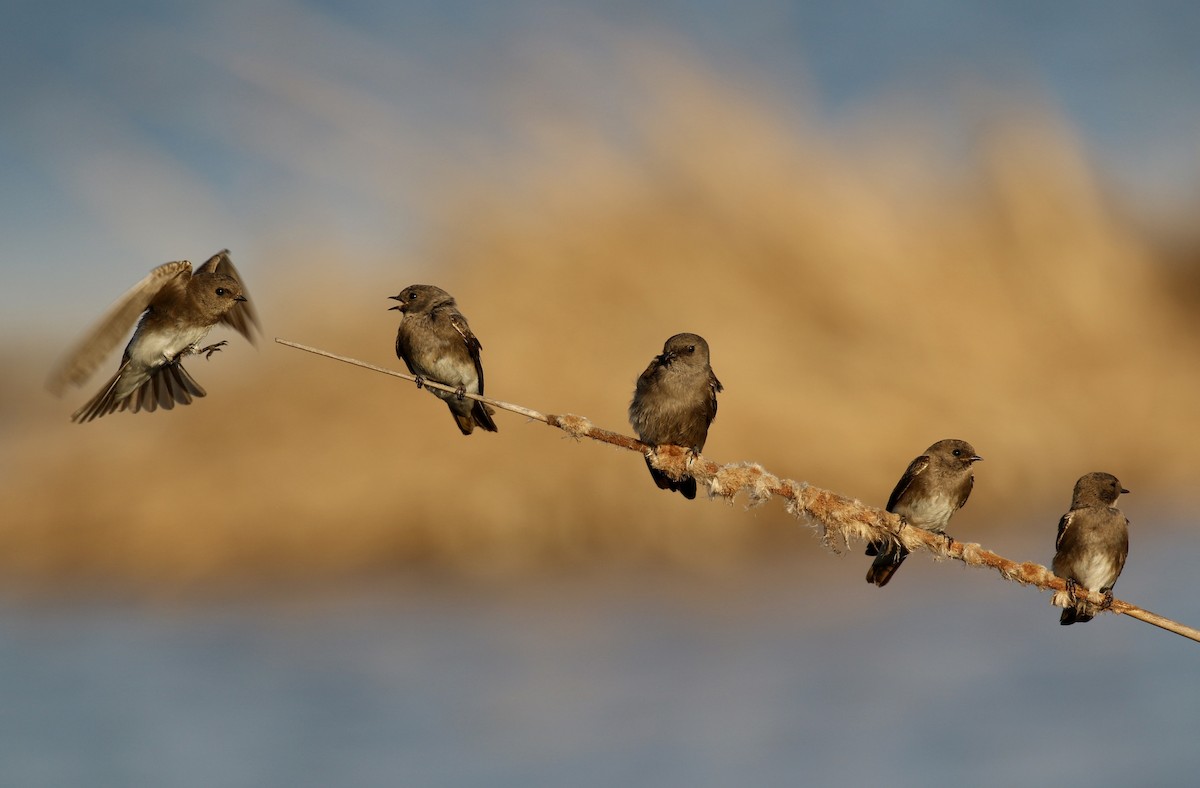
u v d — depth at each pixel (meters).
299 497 21.14
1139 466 21.48
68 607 19.42
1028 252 24.58
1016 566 9.91
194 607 19.25
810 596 18.55
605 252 23.20
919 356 22.55
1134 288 25.08
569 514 20.34
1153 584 17.62
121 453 23.00
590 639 17.08
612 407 21.02
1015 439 21.25
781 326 22.67
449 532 20.33
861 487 20.48
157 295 10.12
